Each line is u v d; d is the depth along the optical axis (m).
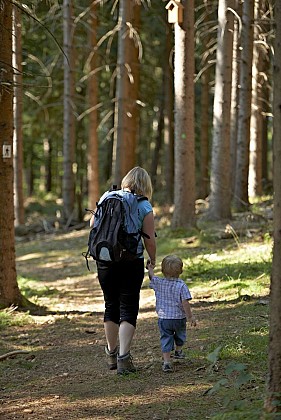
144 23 27.67
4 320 10.22
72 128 26.80
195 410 5.71
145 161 46.28
